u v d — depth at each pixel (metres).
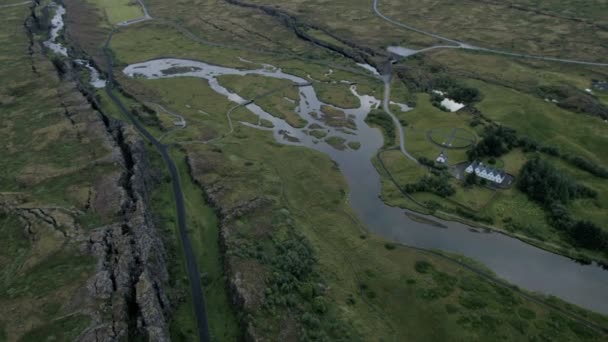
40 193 85.44
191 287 78.50
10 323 59.16
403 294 78.50
